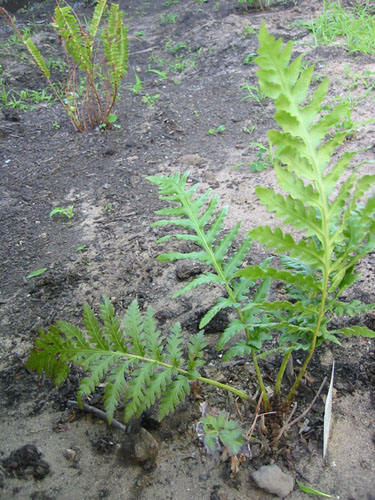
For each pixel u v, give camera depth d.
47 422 0.61
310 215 0.43
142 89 1.66
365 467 0.54
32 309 0.80
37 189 1.15
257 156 1.17
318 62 1.56
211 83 1.63
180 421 0.60
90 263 0.89
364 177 0.42
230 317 0.73
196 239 0.57
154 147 1.28
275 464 0.54
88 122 1.44
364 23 1.71
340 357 0.66
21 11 2.73
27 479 0.55
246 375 0.65
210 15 2.19
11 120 1.48
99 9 1.25
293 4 2.12
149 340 0.55
